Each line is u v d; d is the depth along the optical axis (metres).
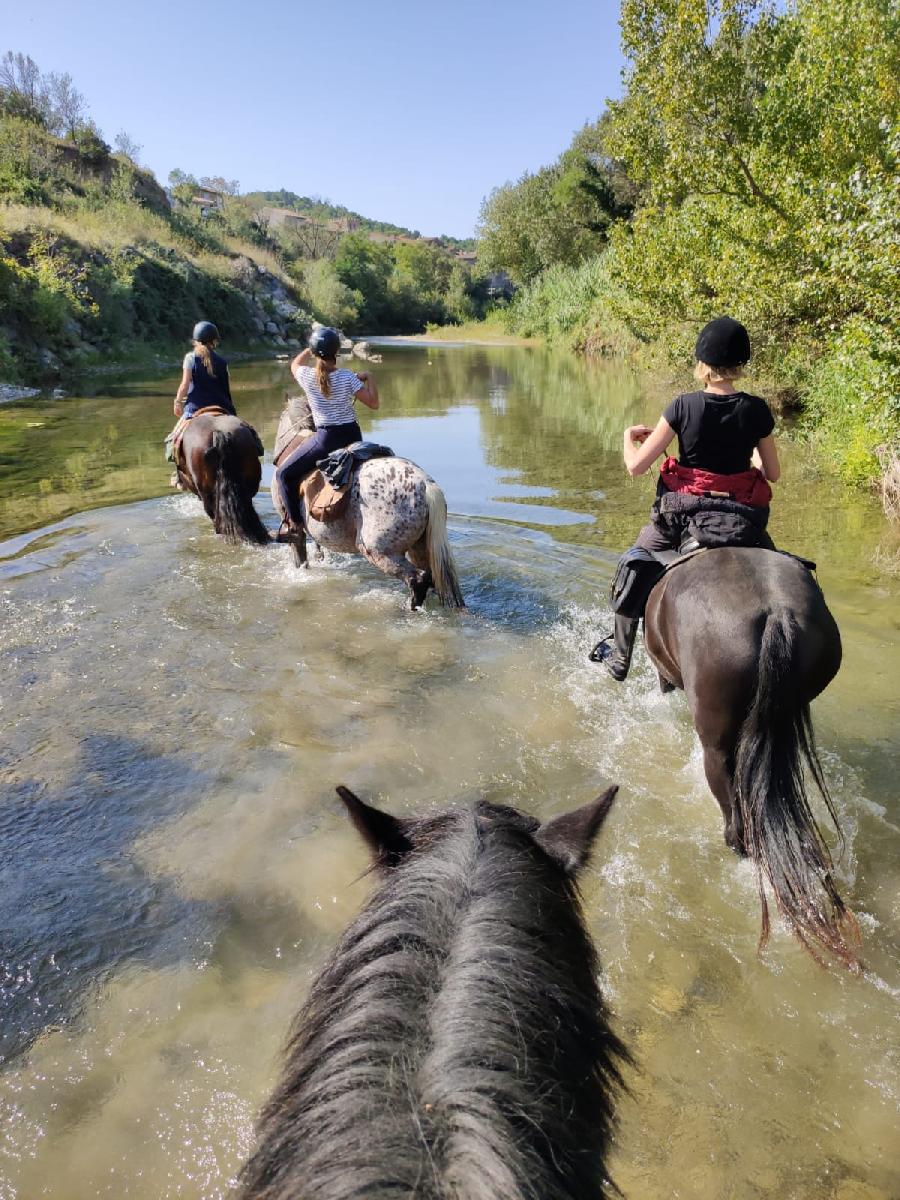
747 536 3.53
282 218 101.81
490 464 11.45
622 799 3.86
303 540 6.93
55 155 38.44
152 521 8.45
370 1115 1.13
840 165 9.83
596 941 3.00
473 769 4.13
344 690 4.95
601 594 6.40
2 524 8.33
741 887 3.29
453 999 1.29
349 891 3.28
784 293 9.73
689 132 11.75
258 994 2.80
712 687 3.08
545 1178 1.13
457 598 6.00
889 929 3.06
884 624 5.59
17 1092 2.45
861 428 8.99
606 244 42.47
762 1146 2.28
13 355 20.16
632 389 19.72
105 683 5.02
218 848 3.56
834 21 9.97
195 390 8.02
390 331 73.12
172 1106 2.39
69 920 3.15
